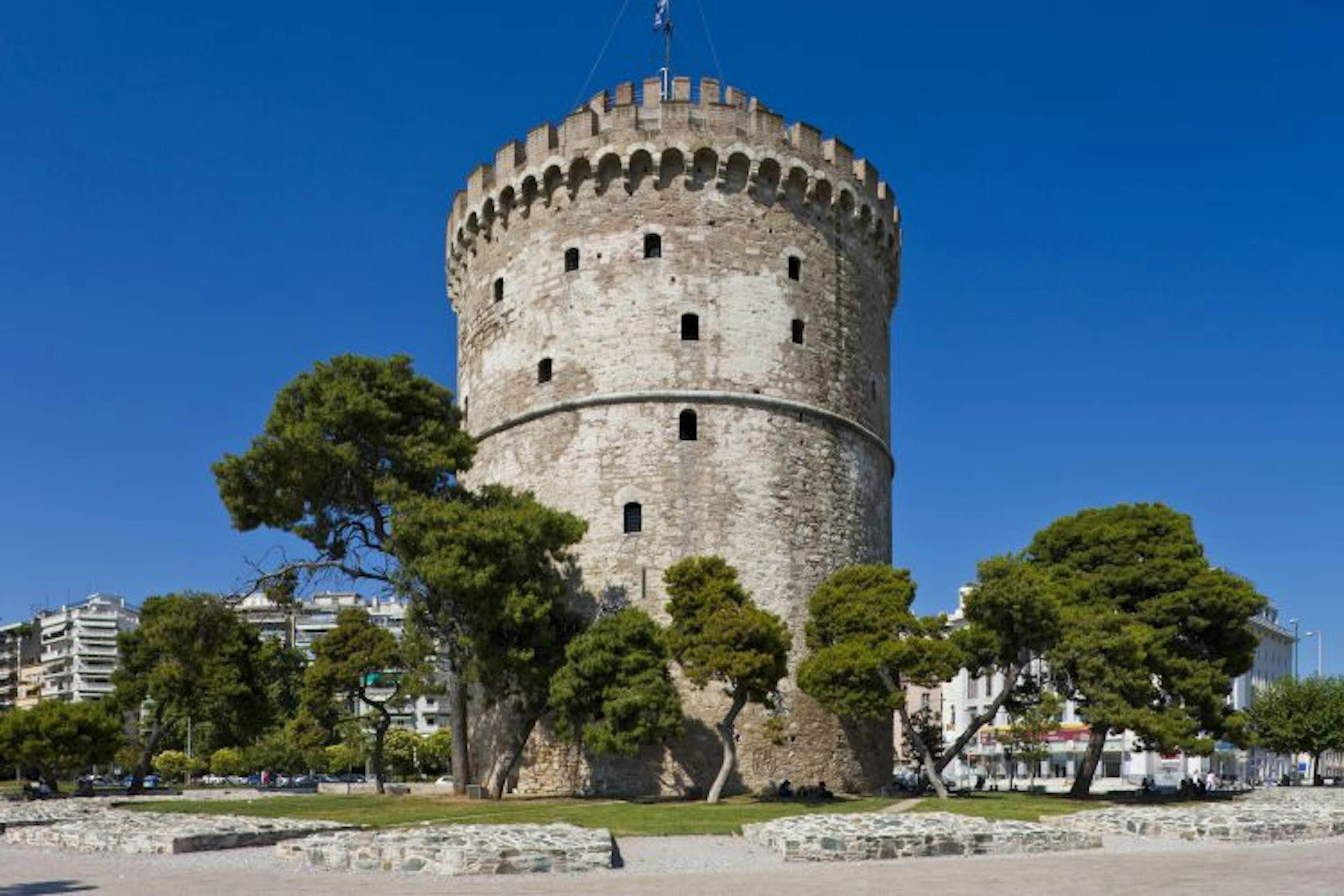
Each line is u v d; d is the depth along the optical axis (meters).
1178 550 48.06
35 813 35.41
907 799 39.16
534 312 46.72
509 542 36.66
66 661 160.00
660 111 45.78
